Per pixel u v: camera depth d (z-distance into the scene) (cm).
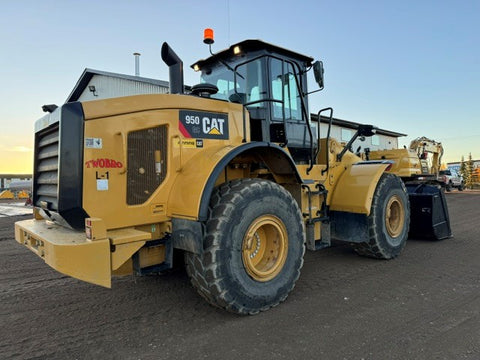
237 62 414
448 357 229
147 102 299
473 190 2711
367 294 350
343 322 285
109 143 279
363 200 439
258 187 312
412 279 395
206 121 332
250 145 314
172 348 251
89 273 246
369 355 234
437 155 1817
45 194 319
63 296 366
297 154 439
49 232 290
